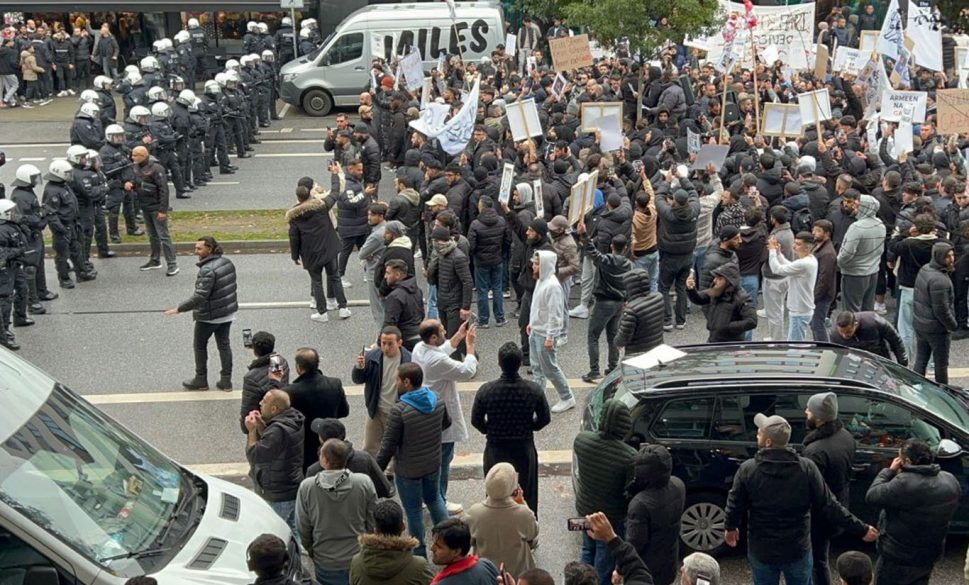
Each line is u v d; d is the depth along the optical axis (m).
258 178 25.23
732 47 24.97
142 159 18.08
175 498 7.25
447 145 19.03
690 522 9.63
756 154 18.84
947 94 19.22
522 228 15.05
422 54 31.78
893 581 8.27
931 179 16.78
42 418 7.20
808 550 8.19
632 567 7.01
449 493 11.23
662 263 15.40
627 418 8.54
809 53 27.61
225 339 13.66
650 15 26.00
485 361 14.56
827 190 18.06
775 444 8.02
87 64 35.97
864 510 9.54
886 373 10.06
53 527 6.36
